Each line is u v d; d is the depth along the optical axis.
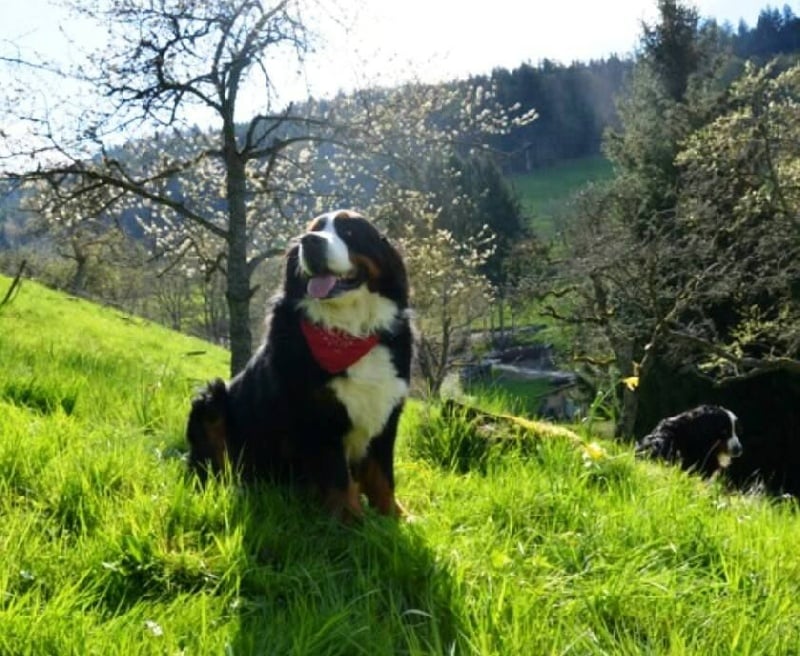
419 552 1.91
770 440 13.55
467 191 24.39
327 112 6.70
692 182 13.42
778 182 10.15
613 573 1.97
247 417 2.58
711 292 11.63
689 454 5.21
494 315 24.83
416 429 3.46
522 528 2.32
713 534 2.37
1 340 5.38
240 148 6.96
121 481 2.26
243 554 1.86
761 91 10.38
